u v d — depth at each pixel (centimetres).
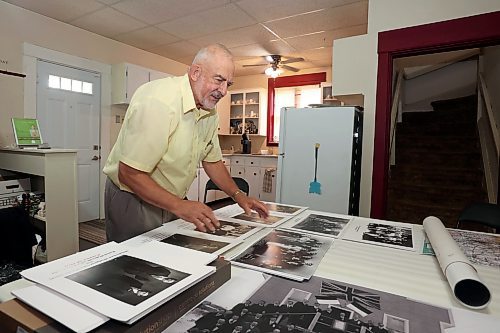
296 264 73
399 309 54
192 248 82
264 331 46
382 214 256
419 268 74
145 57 437
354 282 65
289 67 461
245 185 273
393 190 404
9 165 269
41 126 331
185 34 369
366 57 258
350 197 263
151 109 98
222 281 61
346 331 47
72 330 39
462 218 170
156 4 292
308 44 396
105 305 44
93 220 388
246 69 525
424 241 96
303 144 280
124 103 390
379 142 254
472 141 403
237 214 125
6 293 54
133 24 342
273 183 500
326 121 270
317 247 87
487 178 335
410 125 464
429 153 413
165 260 62
